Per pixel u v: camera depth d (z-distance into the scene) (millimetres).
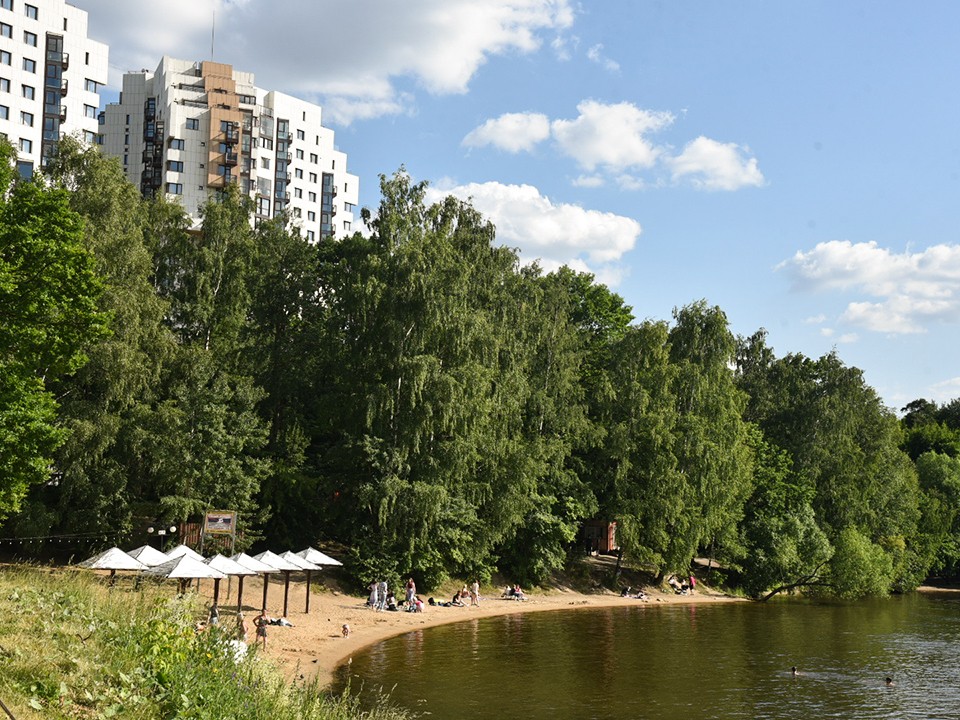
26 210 37875
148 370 54906
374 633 48875
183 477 54719
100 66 115188
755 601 80625
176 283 68812
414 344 62781
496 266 73812
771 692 37562
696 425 78625
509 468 65875
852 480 96938
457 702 33281
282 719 17891
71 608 21016
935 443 141375
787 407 103875
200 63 142625
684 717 32688
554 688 36781
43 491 55281
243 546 56562
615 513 76062
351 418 62719
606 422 80062
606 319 102812
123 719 14258
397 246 67500
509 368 70312
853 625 62250
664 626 58719
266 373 71125
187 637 19453
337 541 68500
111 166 61156
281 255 77938
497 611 63281
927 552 103812
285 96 151875
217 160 134750
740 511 83875
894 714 34031
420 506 58938
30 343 36219
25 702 13555
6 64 103188
